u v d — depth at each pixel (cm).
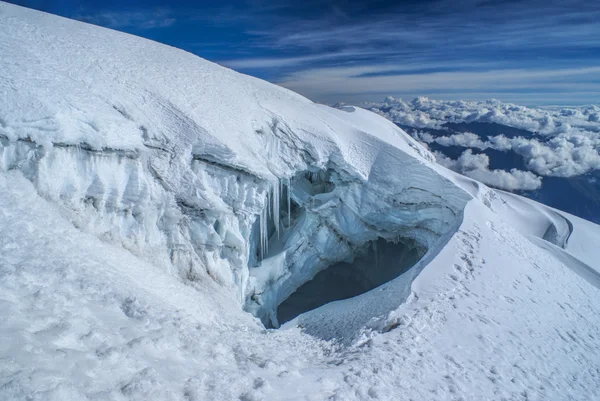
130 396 457
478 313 1213
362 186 2159
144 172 1382
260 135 1903
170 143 1466
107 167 1252
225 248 1642
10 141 1015
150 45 2081
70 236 983
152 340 600
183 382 546
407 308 1190
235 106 1880
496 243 1778
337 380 723
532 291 1498
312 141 2038
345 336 1123
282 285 2034
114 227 1282
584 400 920
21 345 438
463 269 1498
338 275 2311
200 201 1481
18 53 1334
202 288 1453
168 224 1449
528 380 930
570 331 1299
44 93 1174
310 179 2300
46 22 1748
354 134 2298
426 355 926
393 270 2320
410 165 2145
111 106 1388
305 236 2130
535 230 3572
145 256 1342
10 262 685
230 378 595
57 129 1102
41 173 1064
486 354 998
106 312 662
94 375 463
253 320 1480
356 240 2275
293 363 795
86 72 1462
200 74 1966
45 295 585
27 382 388
